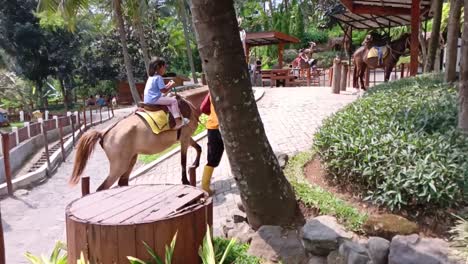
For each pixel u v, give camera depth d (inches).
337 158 187.9
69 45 1413.6
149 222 121.6
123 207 134.6
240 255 155.5
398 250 133.8
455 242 133.1
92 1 711.7
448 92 270.2
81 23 1354.6
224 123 159.5
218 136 254.8
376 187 166.9
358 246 141.9
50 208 317.1
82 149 251.8
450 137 183.6
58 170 482.3
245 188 166.9
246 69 156.5
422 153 169.6
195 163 297.0
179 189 153.2
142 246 121.3
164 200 140.6
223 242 161.0
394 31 863.1
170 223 124.6
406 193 156.6
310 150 260.5
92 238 121.5
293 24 1386.6
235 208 235.1
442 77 358.9
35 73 1443.2
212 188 278.2
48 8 607.8
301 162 232.5
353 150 179.8
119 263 121.2
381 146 176.6
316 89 660.7
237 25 152.6
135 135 255.1
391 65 568.1
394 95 283.0
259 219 170.6
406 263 130.6
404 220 147.4
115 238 120.0
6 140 354.6
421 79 363.3
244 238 172.4
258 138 161.2
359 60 589.0
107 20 1173.1
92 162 490.0
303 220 171.3
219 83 153.4
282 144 344.2
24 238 251.9
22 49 1371.8
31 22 1354.6
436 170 154.1
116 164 254.4
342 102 498.3
